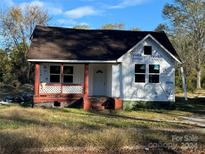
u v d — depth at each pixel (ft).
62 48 96.99
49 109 83.41
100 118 68.08
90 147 34.71
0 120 55.77
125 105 93.50
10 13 180.55
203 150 36.42
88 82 99.66
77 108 90.02
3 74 162.20
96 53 95.86
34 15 183.52
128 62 94.38
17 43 179.93
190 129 51.70
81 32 107.86
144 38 93.81
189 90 168.25
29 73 165.78
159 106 94.99
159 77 95.71
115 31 109.19
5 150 32.22
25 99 107.34
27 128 44.34
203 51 206.59
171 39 208.13
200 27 207.51
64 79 98.68
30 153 32.78
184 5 213.25
